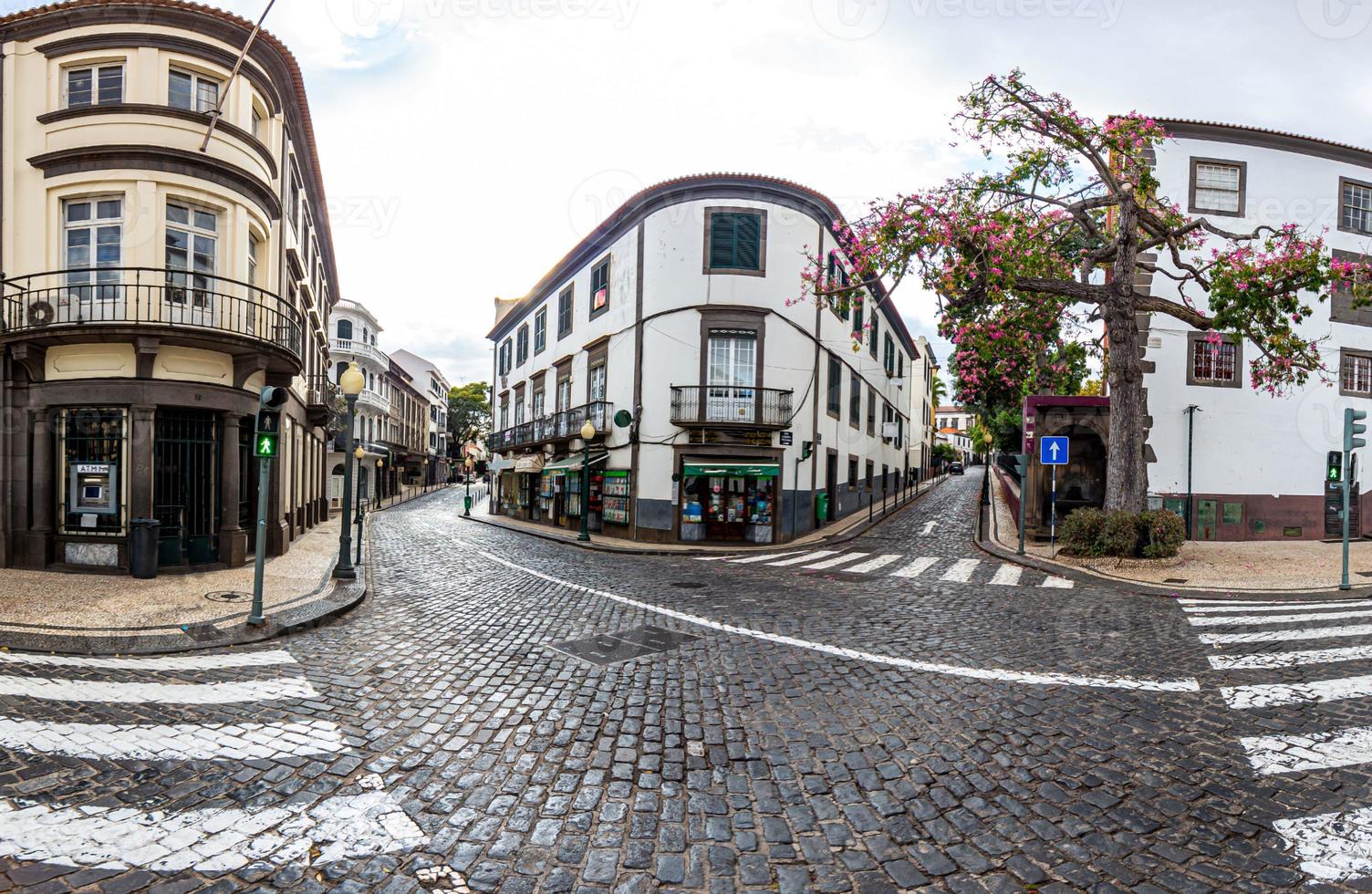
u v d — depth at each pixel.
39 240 10.72
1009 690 5.42
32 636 6.64
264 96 12.60
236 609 8.03
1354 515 17.34
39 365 10.76
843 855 3.09
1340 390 17.08
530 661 6.22
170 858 2.96
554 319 26.14
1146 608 9.02
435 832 3.25
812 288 18.61
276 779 3.76
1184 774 3.92
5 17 10.66
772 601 9.31
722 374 18.27
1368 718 4.77
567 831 3.28
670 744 4.33
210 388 11.09
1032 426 16.55
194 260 11.20
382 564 13.41
